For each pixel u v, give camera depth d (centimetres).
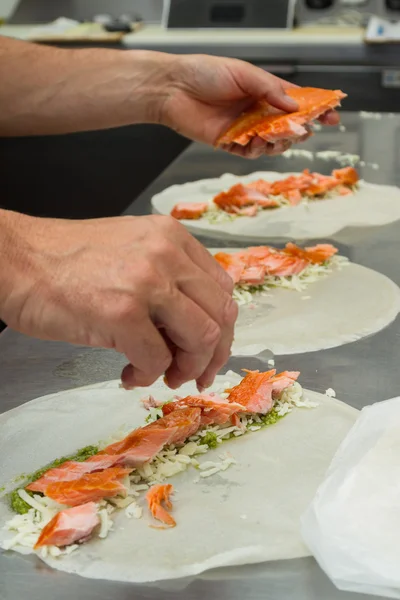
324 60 220
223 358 75
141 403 85
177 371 74
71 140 229
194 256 74
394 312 99
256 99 113
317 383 87
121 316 70
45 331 72
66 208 236
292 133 108
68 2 263
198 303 73
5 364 91
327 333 95
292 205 129
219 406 81
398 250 114
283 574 69
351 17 245
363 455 75
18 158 232
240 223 124
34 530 72
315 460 78
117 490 74
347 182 135
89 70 116
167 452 78
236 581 69
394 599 68
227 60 112
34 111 117
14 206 237
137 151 228
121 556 71
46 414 84
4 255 72
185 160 153
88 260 71
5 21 264
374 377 88
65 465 77
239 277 104
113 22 239
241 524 73
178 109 115
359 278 107
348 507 72
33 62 117
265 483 76
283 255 108
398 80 217
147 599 68
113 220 73
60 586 69
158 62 114
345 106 222
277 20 236
